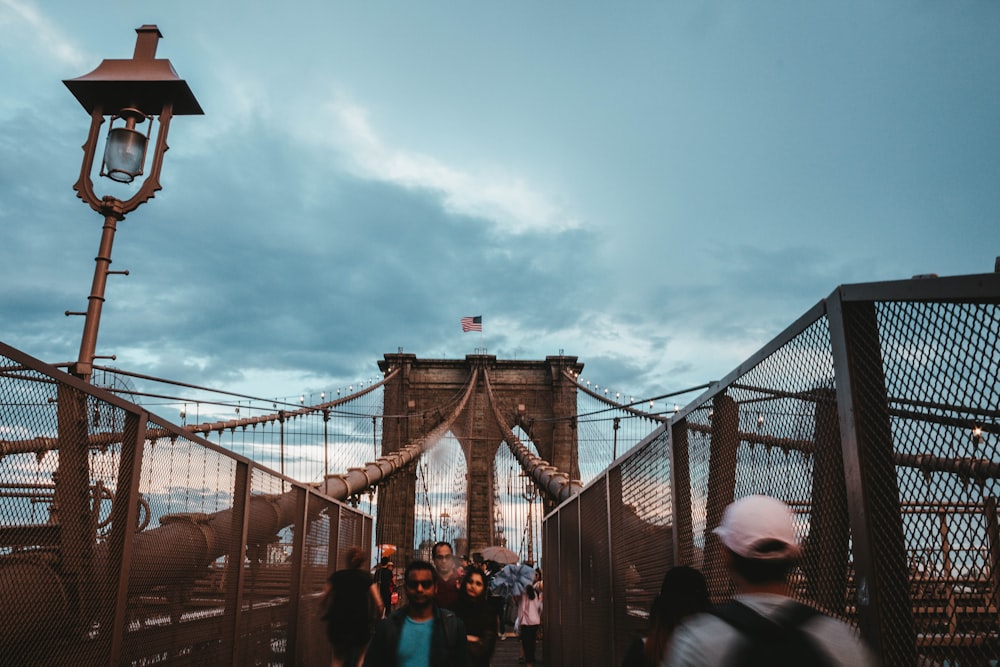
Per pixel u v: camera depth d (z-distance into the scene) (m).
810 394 2.19
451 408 51.84
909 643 1.64
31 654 2.61
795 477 2.29
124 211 4.77
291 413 18.77
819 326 2.14
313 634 7.94
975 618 1.42
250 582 5.56
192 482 4.25
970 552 1.44
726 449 2.97
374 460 28.64
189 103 5.11
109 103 5.05
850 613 1.94
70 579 2.81
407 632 3.84
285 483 6.75
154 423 3.64
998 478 1.35
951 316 1.51
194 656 4.25
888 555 1.75
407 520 39.25
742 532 1.56
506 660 12.53
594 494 6.24
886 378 1.78
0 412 2.48
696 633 1.47
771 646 1.40
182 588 4.06
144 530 3.54
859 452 1.85
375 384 30.98
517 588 9.95
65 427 2.79
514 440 34.34
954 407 1.50
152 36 5.26
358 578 4.34
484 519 47.59
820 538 2.11
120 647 3.20
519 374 54.25
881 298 1.77
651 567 4.18
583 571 6.86
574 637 7.61
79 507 2.87
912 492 1.65
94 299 4.54
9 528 2.52
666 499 3.91
